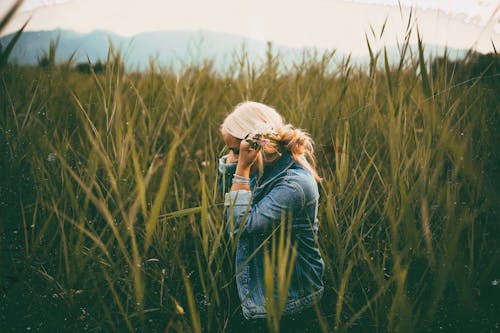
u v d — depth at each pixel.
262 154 1.58
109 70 1.71
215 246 1.32
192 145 2.46
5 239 1.84
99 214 1.93
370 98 2.10
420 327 1.30
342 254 1.63
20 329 1.48
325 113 2.49
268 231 1.49
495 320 1.50
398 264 1.23
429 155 1.51
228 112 2.80
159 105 2.64
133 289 1.53
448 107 1.69
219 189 1.96
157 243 1.80
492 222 1.94
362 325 1.49
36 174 1.80
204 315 1.61
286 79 3.06
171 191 2.17
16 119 1.98
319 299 1.62
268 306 1.14
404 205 1.32
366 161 2.08
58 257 1.76
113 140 1.78
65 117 2.27
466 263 1.75
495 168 1.96
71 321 1.50
